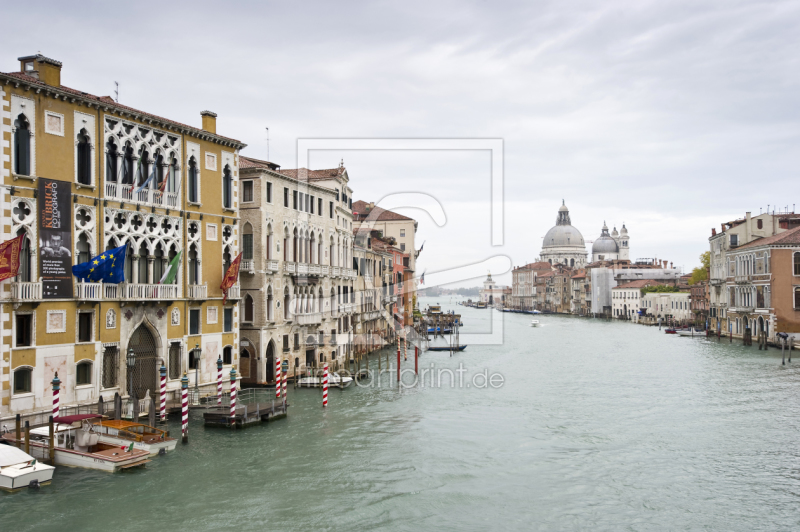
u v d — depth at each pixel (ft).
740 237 288.71
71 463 82.12
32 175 88.12
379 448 96.37
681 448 98.12
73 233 93.30
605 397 141.90
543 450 96.73
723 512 72.90
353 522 69.15
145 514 69.46
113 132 99.91
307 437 101.45
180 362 111.96
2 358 83.71
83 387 94.27
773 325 249.75
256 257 139.74
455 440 102.01
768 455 94.27
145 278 106.93
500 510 73.15
